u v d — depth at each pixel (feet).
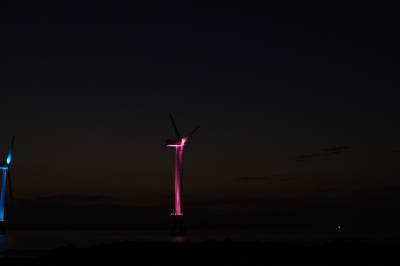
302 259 156.66
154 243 201.77
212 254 170.91
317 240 509.35
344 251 174.40
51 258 172.65
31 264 157.48
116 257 168.25
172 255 169.48
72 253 179.52
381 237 588.91
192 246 190.08
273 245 194.18
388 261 147.43
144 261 160.86
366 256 160.97
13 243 475.31
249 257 164.66
